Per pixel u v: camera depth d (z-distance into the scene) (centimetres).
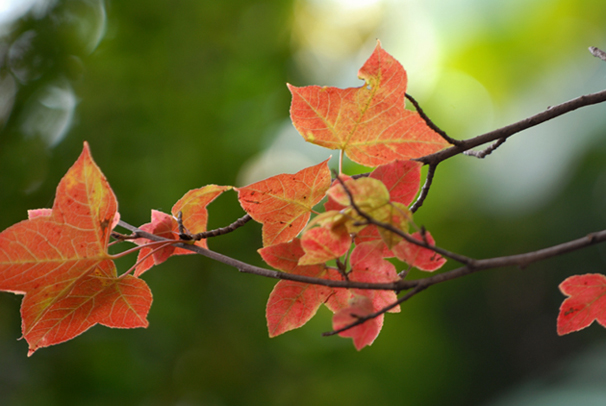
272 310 99
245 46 363
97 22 322
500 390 342
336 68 374
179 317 294
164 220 101
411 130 99
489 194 310
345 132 100
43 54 300
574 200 282
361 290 97
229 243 308
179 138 322
